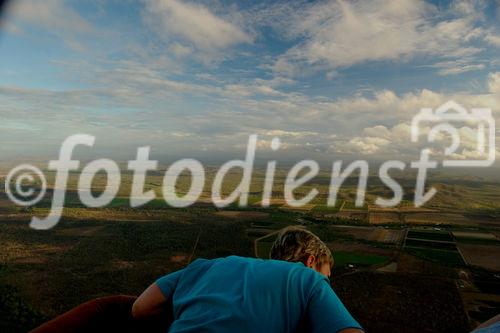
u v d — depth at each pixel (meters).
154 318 1.30
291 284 1.04
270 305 1.02
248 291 1.05
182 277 1.25
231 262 1.20
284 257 1.34
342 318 0.95
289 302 1.02
